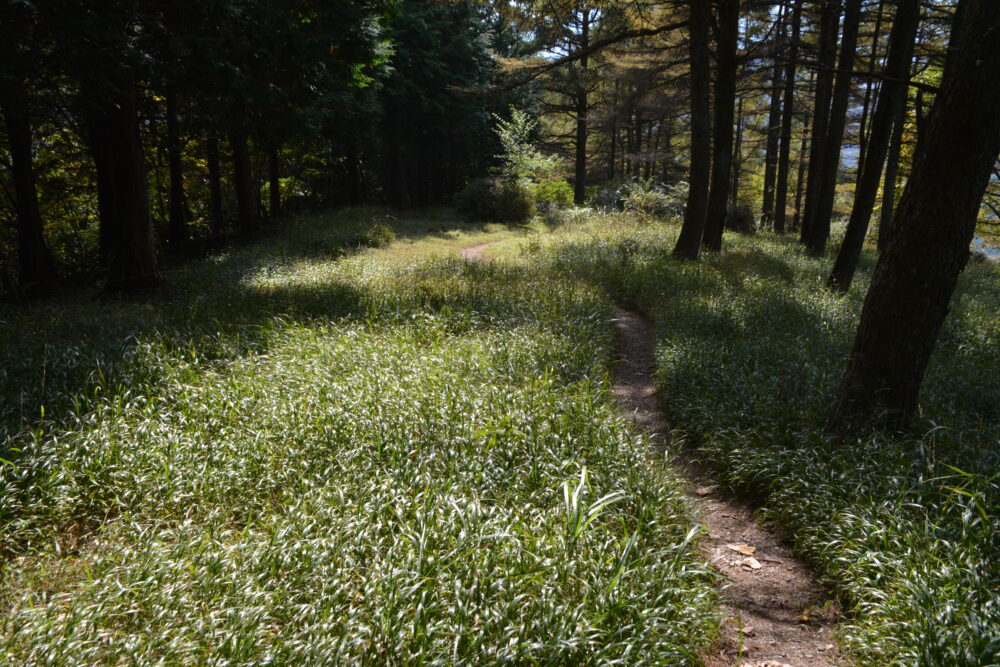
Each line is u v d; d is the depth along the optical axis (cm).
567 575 318
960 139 423
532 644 265
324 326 763
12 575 320
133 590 298
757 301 1011
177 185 1964
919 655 264
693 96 1445
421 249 2031
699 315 916
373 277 1245
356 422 486
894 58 1097
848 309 980
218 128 1293
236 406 523
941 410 538
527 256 1689
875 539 352
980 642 258
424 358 641
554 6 1581
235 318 823
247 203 2094
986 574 310
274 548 326
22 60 845
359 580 317
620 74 2175
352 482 410
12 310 952
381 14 1636
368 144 3062
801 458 451
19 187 1316
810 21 1939
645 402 663
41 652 256
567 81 2166
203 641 271
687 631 300
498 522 355
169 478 407
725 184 1627
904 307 464
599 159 5006
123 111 1057
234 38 1080
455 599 294
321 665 256
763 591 356
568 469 433
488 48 3584
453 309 882
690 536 349
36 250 1345
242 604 290
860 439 462
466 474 416
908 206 459
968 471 415
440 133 3575
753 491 462
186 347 657
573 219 2839
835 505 393
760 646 311
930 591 300
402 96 3072
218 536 355
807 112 2917
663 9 1812
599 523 379
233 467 426
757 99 3325
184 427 488
